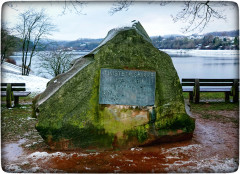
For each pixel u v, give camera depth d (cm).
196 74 1628
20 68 2319
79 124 409
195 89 778
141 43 427
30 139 477
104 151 413
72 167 362
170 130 432
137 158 388
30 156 394
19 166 363
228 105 757
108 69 416
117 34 425
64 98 412
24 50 2003
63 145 415
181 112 436
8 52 2061
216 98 878
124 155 399
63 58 1808
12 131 523
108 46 419
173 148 423
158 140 430
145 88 422
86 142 414
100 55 417
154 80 424
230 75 1540
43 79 1611
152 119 425
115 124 416
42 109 409
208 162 377
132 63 422
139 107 422
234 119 605
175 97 432
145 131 423
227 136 485
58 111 411
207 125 557
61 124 409
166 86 429
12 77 1502
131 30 429
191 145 434
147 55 427
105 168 359
